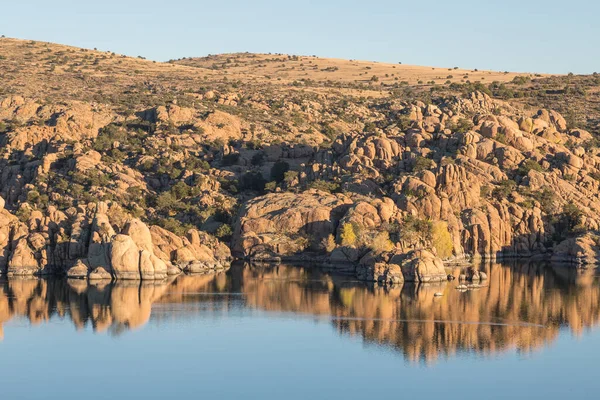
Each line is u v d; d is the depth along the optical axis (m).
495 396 163.62
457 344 197.88
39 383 171.25
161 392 165.88
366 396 163.50
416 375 175.75
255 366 182.00
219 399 162.12
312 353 191.38
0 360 186.75
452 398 162.38
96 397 163.12
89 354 191.12
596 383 170.75
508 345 197.75
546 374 176.12
